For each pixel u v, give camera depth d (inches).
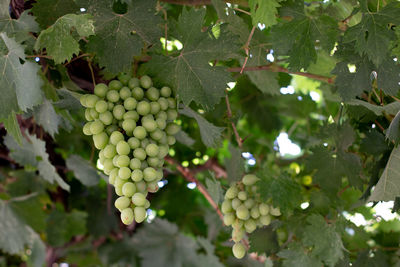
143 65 31.5
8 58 29.0
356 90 31.5
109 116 28.7
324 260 35.7
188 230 61.6
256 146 55.1
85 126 29.6
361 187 36.8
